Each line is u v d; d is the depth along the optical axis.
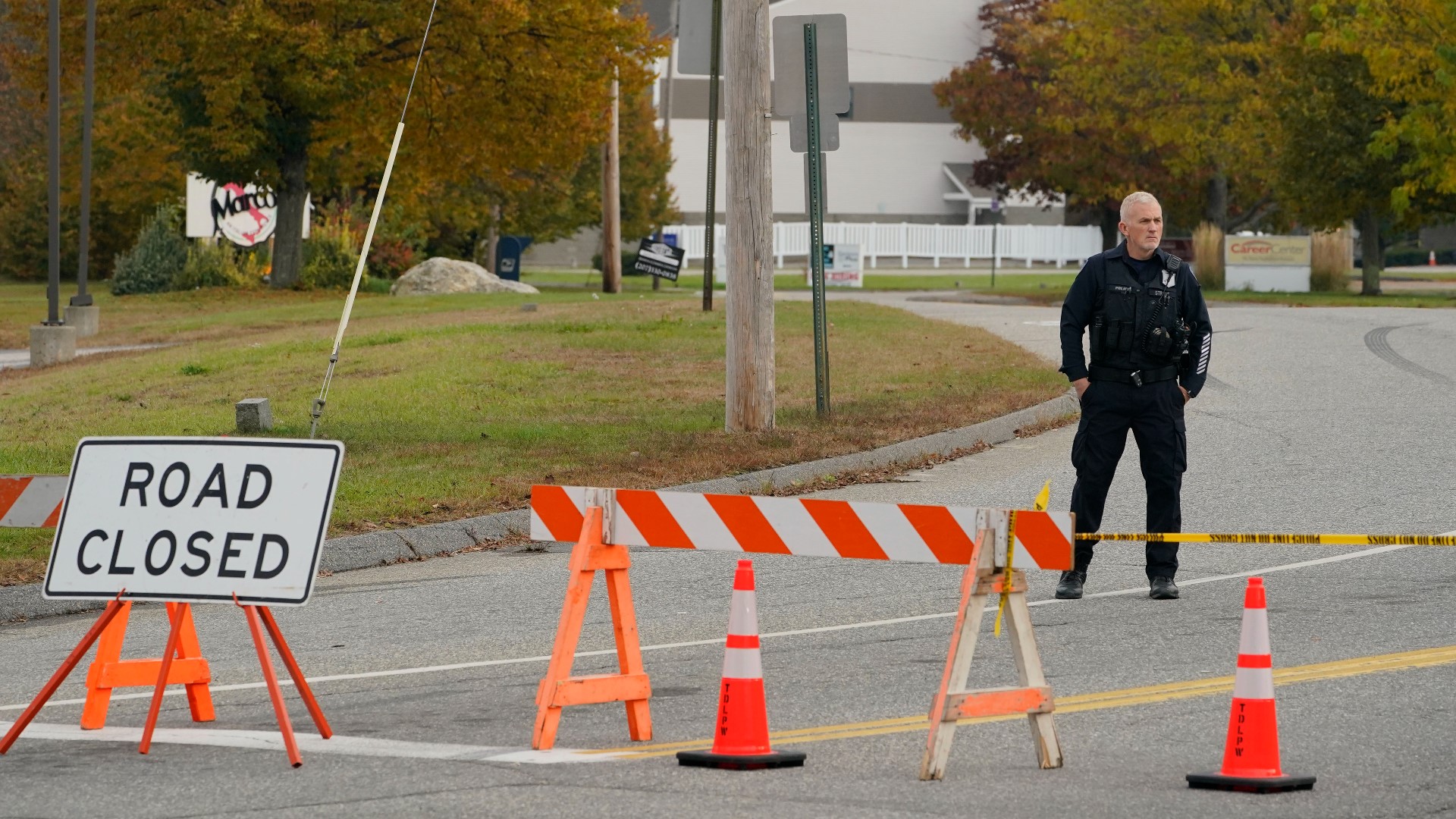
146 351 62.69
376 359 50.59
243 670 18.64
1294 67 95.31
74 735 15.77
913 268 170.88
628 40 95.12
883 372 47.00
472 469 30.75
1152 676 17.03
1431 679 16.55
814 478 31.31
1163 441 20.97
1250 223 142.62
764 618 20.58
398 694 17.14
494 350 51.94
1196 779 13.20
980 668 17.53
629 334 56.66
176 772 14.19
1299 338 56.78
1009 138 152.38
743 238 35.16
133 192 133.25
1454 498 27.98
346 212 113.56
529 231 140.88
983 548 13.99
